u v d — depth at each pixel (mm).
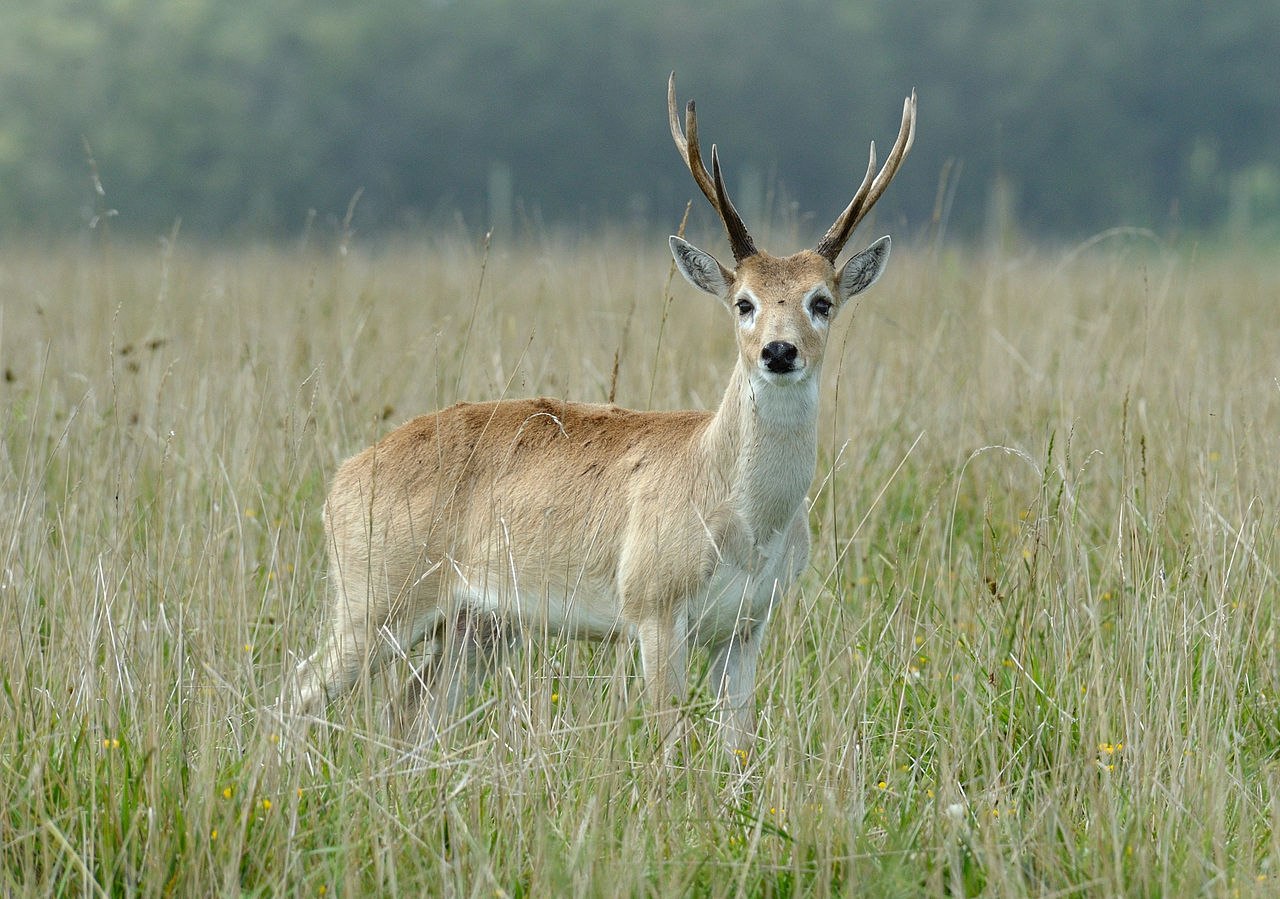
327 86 90562
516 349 22766
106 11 88812
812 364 14695
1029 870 11555
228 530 15812
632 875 11188
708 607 14820
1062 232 90250
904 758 13617
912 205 88625
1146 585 14656
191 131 84250
